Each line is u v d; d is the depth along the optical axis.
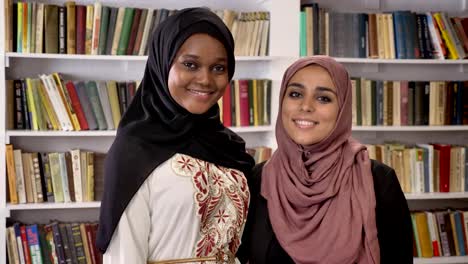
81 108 3.54
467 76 4.15
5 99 3.45
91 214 3.81
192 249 1.92
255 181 2.19
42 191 3.54
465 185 3.90
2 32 3.42
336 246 1.95
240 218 2.02
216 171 2.00
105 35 3.53
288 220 2.05
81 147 3.80
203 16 1.94
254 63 3.97
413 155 3.86
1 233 3.47
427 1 4.11
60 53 3.50
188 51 1.92
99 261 3.61
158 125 1.96
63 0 3.69
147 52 3.59
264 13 3.70
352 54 3.76
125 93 3.59
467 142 4.20
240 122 3.72
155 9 3.60
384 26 3.78
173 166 1.91
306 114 2.01
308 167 2.09
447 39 3.83
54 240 3.54
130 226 1.86
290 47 3.66
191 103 1.93
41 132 3.45
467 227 3.89
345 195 2.00
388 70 4.08
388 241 2.01
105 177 1.92
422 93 3.87
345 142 2.10
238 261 2.05
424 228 3.85
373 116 3.83
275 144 3.71
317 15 3.69
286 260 2.02
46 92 3.50
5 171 3.47
